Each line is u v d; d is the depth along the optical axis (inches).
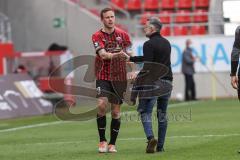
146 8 3804.1
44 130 2081.7
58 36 3602.4
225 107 2689.5
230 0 3427.7
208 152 1395.2
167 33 3587.6
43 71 3250.5
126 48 1422.2
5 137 1908.2
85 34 3550.7
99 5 3779.5
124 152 1439.5
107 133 1883.6
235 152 1378.0
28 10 3656.5
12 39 3676.2
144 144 1588.3
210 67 3385.8
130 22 3641.7
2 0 3693.4
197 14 3417.8
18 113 2647.6
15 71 3061.0
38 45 3636.8
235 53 1317.7
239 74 1328.7
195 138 1668.3
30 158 1406.3
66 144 1657.2
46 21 3619.6
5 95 2630.4
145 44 1376.7
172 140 1642.5
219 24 3437.5
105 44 1405.0
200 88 3395.7
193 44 3400.6
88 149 1530.5
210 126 1963.6
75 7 3575.3
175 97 3371.1
